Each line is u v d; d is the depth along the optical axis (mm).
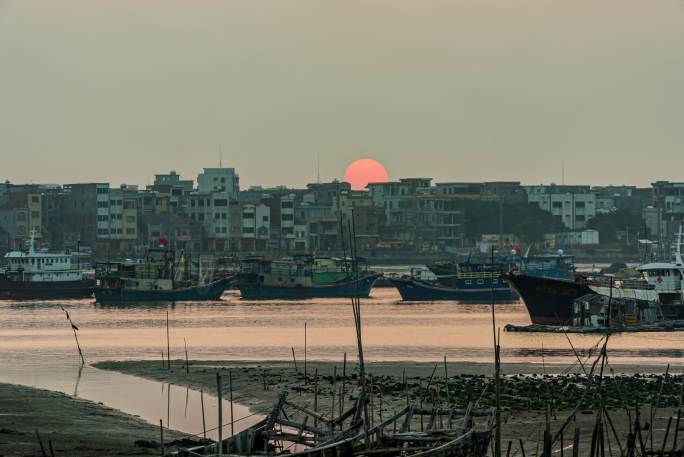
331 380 124875
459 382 121500
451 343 174125
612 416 100000
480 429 92938
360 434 76562
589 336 180875
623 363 142750
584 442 89812
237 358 156875
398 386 117625
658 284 196375
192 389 125125
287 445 87312
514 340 176500
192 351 167750
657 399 102125
